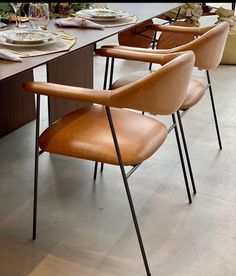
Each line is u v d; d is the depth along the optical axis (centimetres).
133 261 184
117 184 239
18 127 299
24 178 241
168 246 194
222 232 204
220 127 311
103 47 235
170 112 177
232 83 400
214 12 471
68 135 178
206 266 183
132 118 197
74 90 164
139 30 361
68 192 230
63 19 256
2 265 180
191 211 218
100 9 281
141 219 211
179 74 166
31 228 202
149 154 174
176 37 323
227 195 233
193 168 257
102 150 169
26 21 252
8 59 180
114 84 241
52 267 180
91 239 196
